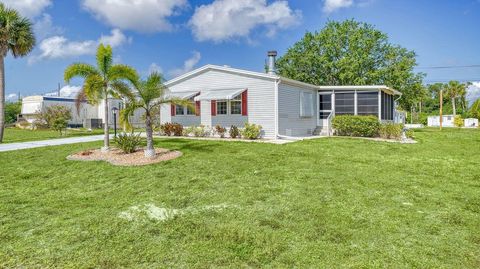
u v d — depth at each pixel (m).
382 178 10.01
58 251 5.40
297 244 5.51
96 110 46.75
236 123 21.52
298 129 22.91
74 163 13.04
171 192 8.91
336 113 25.44
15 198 8.69
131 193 8.98
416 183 9.42
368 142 19.06
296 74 38.94
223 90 21.77
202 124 22.72
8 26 22.19
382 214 6.87
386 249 5.26
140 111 37.91
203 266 4.82
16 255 5.27
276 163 12.26
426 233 5.89
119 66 14.19
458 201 7.73
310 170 11.11
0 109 22.50
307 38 39.97
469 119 56.59
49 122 37.56
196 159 13.02
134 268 4.80
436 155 15.05
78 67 14.60
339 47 38.25
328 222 6.47
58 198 8.66
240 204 7.75
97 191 9.31
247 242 5.62
